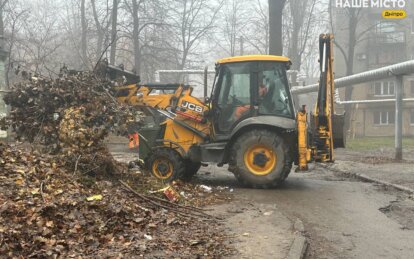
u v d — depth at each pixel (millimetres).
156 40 32375
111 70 10922
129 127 9492
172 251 5211
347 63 40219
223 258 5113
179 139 10414
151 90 10859
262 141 9781
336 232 6531
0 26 28078
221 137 10266
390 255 5562
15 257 4496
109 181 7844
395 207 8203
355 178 11977
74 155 7816
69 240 5129
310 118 10430
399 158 15836
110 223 5816
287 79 10289
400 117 15828
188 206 7582
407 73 15320
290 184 10719
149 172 10070
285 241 5766
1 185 6090
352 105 43219
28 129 9570
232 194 9227
